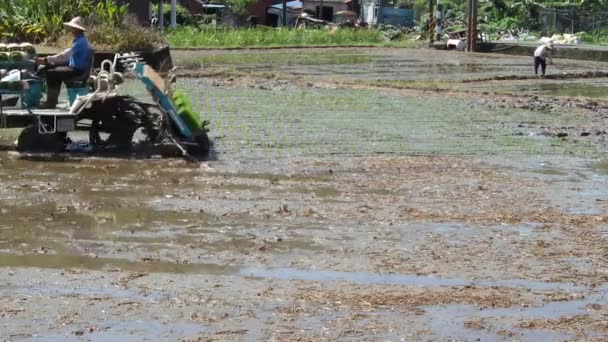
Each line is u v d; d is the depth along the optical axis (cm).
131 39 3803
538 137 2175
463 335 897
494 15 8219
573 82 3984
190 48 5566
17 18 4197
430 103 2780
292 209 1381
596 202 1502
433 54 5684
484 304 984
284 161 1741
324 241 1217
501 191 1558
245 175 1616
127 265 1095
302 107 2542
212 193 1471
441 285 1048
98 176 1575
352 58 5103
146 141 1825
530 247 1216
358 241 1222
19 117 1731
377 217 1350
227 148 1853
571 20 7812
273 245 1193
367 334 891
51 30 4147
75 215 1320
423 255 1165
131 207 1371
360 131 2130
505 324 927
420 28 8088
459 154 1888
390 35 7238
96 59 2503
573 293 1032
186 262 1112
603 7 8169
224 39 6056
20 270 1061
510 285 1056
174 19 6531
